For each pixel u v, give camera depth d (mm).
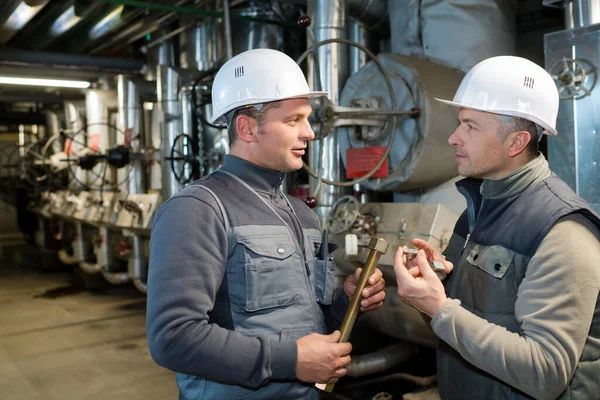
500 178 1195
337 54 2770
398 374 2664
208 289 1083
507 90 1161
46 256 6793
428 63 2506
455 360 1284
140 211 4215
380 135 2502
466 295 1210
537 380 1018
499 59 1213
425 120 2318
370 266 1276
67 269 6879
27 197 8320
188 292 1056
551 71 1998
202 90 3736
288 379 1171
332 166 2789
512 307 1130
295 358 1089
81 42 5012
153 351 1062
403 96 2408
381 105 2492
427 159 2375
